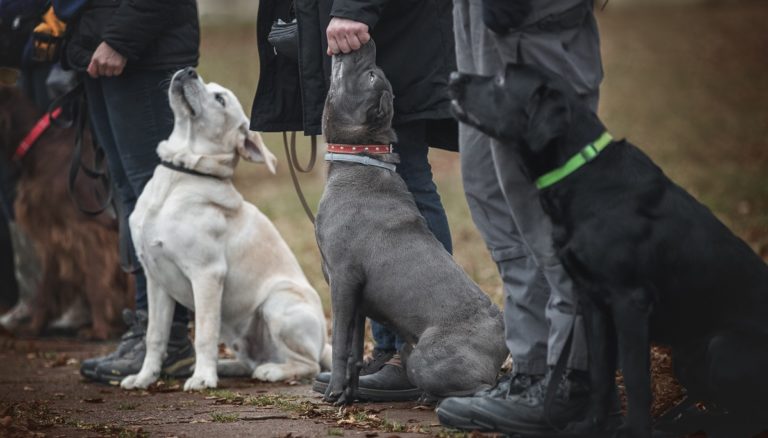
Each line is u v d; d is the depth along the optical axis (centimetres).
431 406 777
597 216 588
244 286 972
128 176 997
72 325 1370
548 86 581
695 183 2502
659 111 4141
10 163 1370
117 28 937
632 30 6738
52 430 703
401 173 832
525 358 659
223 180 966
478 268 1662
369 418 708
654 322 618
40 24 1057
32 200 1311
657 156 3122
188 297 957
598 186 593
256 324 985
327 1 801
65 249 1320
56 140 1312
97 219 1311
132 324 1002
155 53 977
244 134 967
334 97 774
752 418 629
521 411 638
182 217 927
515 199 629
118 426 709
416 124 835
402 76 815
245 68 4603
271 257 994
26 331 1363
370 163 770
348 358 758
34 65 1260
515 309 664
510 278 666
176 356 980
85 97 1063
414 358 732
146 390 912
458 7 670
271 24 861
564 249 598
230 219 966
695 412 666
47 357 1165
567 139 594
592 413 621
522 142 597
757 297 611
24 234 1379
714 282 604
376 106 766
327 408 756
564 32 625
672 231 596
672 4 8025
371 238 751
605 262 586
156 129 991
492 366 730
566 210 595
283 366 957
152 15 941
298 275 1011
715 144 3334
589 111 607
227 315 980
